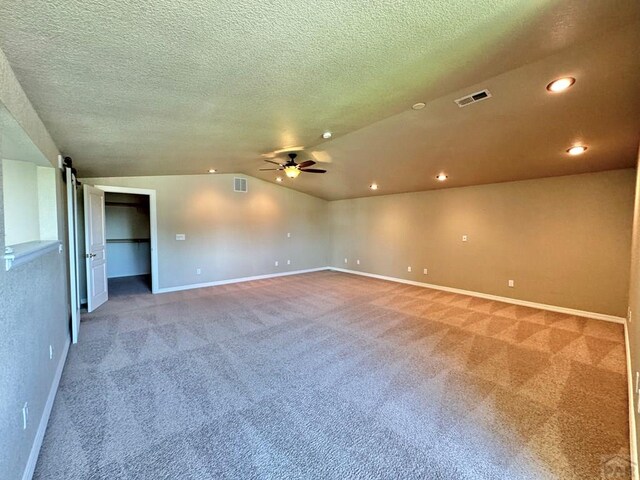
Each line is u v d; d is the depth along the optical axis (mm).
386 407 2369
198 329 4086
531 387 2660
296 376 2840
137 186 5918
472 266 6012
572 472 1750
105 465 1786
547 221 5031
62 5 1102
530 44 1791
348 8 1282
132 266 8172
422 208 6855
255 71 1840
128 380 2754
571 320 4492
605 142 3465
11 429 1496
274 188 7934
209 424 2158
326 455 1873
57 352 2820
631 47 1945
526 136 3498
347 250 8695
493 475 1731
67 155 3541
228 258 7160
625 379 2803
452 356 3273
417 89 2404
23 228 2697
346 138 4168
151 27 1295
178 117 2598
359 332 3990
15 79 1634
